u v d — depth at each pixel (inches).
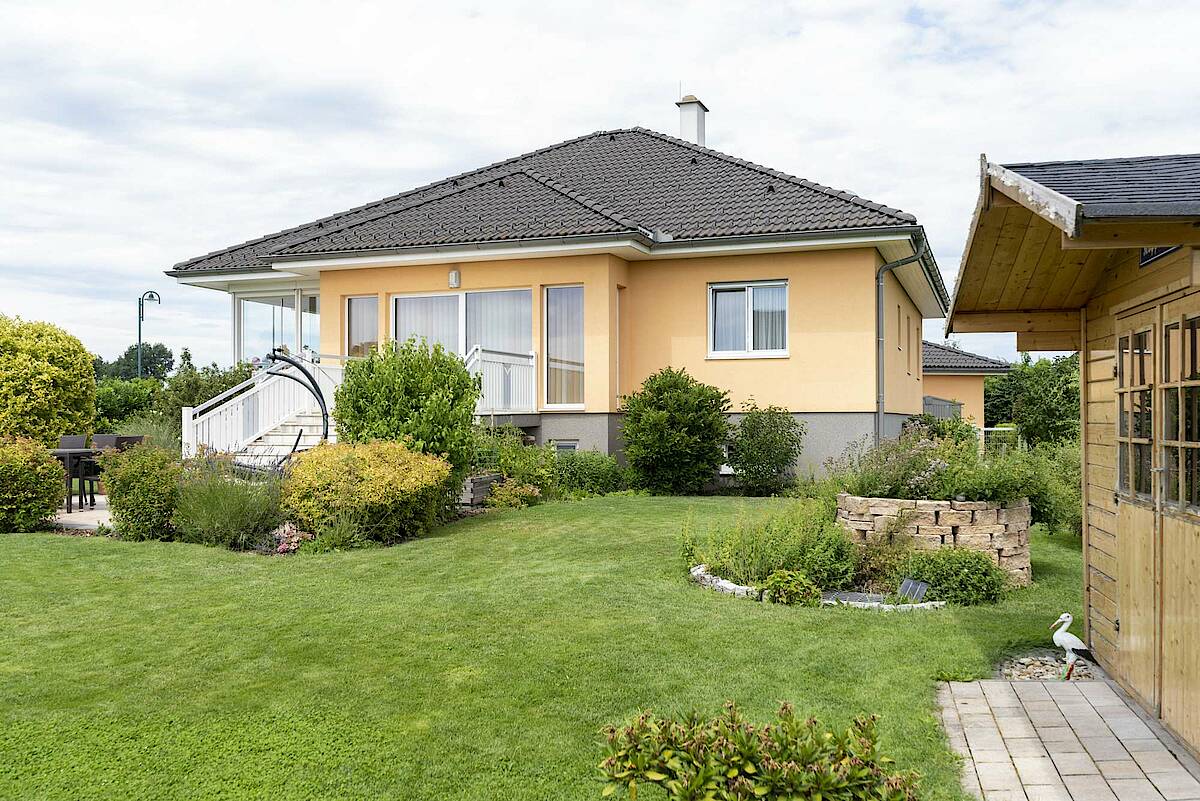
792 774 128.0
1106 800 165.2
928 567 317.4
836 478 415.5
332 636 269.0
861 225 614.5
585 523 464.1
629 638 261.9
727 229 652.7
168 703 215.9
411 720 204.1
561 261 673.6
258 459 521.0
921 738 191.9
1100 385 252.8
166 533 447.5
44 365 681.0
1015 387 1366.9
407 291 722.8
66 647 261.9
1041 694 222.1
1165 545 197.0
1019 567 341.1
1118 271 231.6
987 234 221.8
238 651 255.8
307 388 553.0
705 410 616.4
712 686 222.1
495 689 222.4
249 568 373.1
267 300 901.8
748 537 343.6
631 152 848.9
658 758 137.9
